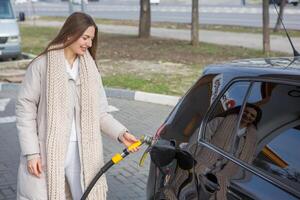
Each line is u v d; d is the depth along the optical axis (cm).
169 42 1833
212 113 311
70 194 348
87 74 333
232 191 256
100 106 348
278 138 253
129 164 618
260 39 1964
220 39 1984
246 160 264
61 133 325
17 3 4159
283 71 272
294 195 224
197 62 1374
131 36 2066
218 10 3375
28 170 329
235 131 283
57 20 3234
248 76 292
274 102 266
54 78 324
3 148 681
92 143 336
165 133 348
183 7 3741
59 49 328
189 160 305
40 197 329
